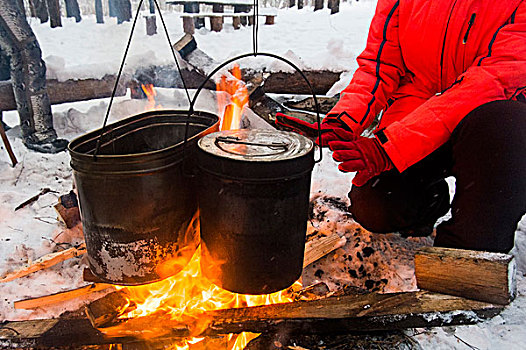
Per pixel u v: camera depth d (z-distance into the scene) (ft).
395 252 6.78
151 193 4.56
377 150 5.21
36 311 5.81
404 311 4.68
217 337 5.12
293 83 11.66
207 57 12.22
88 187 4.50
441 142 5.23
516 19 5.04
